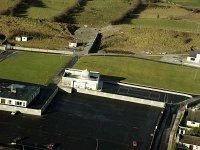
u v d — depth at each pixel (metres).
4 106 123.88
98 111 130.38
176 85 153.62
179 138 112.31
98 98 139.25
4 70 153.12
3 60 164.00
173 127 123.69
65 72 147.75
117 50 189.75
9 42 186.75
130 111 132.25
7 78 145.75
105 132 118.38
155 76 159.88
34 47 183.00
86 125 121.06
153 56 183.00
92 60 171.00
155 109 135.12
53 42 191.25
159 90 147.25
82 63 166.75
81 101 136.00
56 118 123.06
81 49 184.75
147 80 155.50
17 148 105.50
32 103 127.75
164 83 154.38
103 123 123.25
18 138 110.00
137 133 119.56
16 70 154.38
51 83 145.25
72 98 137.38
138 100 138.00
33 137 111.69
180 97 144.25
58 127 118.25
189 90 150.25
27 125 117.31
